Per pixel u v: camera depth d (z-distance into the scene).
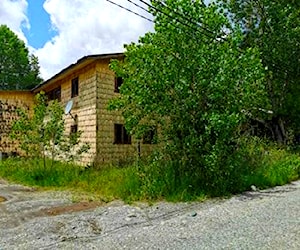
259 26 21.62
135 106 10.40
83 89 16.39
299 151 17.52
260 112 20.28
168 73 9.93
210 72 9.99
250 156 11.76
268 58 21.06
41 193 10.27
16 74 43.88
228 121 9.54
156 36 10.34
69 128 17.67
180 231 6.05
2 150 21.16
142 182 9.50
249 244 5.24
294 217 6.78
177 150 10.09
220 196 9.22
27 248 5.29
